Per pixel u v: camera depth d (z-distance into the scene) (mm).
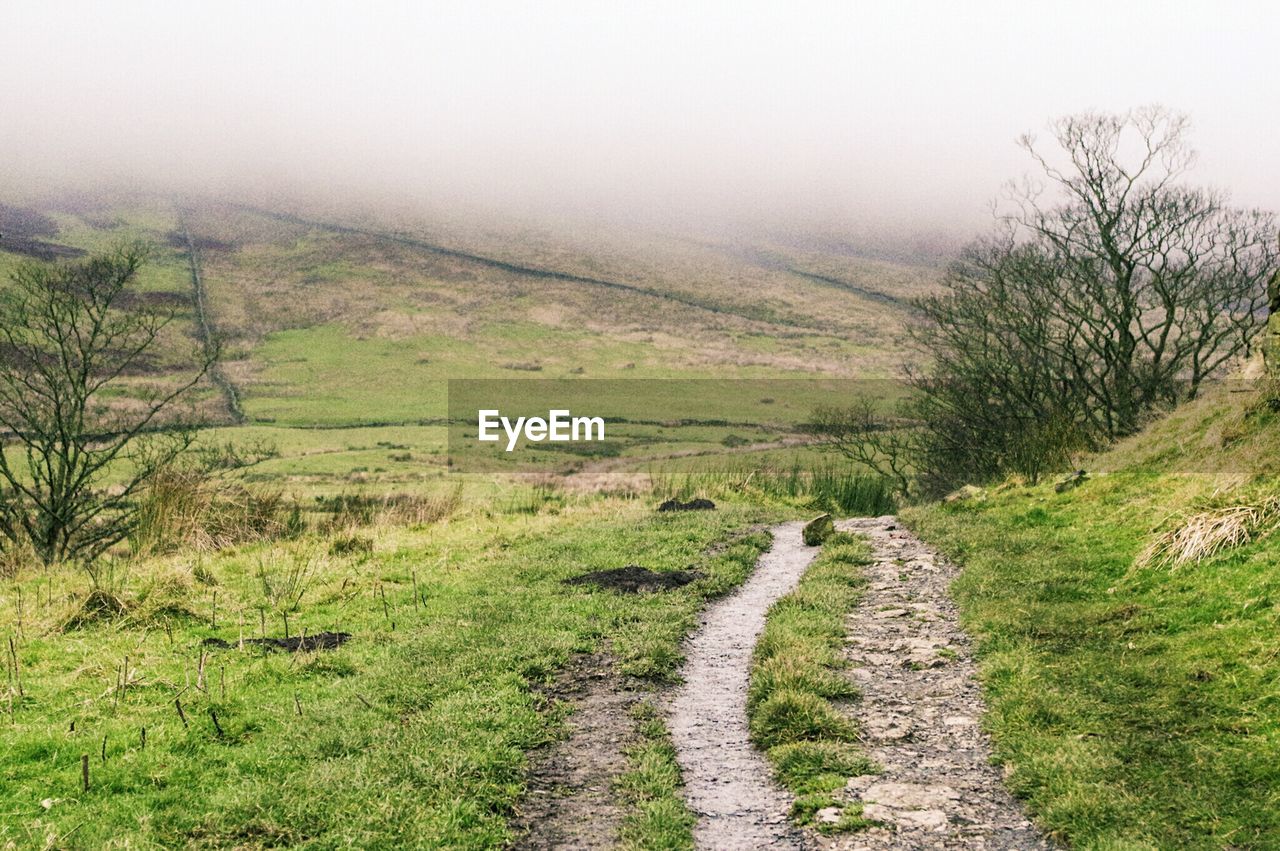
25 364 25250
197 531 19109
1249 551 10836
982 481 33188
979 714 9016
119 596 12805
